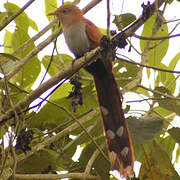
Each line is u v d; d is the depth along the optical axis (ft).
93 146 31.91
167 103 32.01
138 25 27.27
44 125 33.91
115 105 30.63
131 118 30.25
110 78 31.17
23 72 35.94
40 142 30.91
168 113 37.37
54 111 33.47
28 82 36.04
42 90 29.04
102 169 31.40
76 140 31.83
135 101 31.42
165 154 32.17
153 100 33.12
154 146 32.40
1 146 27.91
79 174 28.86
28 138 28.58
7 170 28.43
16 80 35.86
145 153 32.65
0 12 37.29
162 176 32.40
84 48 33.68
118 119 30.12
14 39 36.52
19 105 29.48
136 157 32.81
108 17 24.81
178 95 34.45
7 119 29.60
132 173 28.43
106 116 30.37
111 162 28.84
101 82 31.27
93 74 31.35
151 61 37.24
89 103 34.78
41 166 33.47
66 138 34.71
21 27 37.81
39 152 32.96
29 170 33.53
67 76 29.43
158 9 28.14
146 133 29.40
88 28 33.45
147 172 32.65
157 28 29.40
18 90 35.27
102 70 31.01
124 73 35.99
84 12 35.04
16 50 32.89
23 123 29.68
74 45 33.94
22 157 29.43
